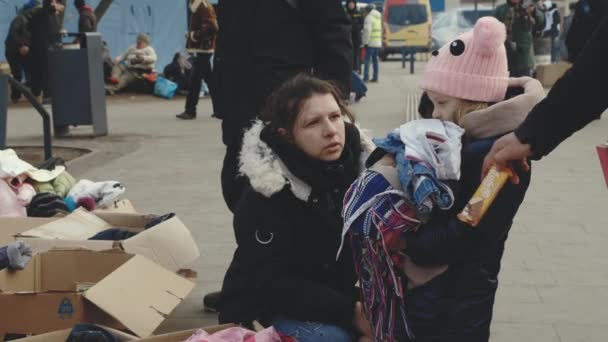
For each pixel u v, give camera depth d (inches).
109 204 205.2
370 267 97.4
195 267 206.2
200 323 168.4
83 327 123.4
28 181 210.1
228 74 162.1
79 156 390.0
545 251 219.1
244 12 159.5
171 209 271.6
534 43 722.8
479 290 96.4
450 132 93.6
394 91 754.8
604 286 191.2
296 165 113.8
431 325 96.2
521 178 92.1
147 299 134.7
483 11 1534.2
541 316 173.5
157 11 888.9
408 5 1419.8
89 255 149.9
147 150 406.3
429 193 90.3
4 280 143.3
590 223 248.4
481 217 89.3
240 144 161.6
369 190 95.3
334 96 117.0
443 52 98.3
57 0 671.1
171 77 772.0
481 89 96.2
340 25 156.4
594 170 336.5
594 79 84.0
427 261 94.3
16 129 504.7
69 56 455.5
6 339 140.6
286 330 116.3
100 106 462.9
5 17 729.6
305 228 116.3
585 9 469.1
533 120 86.4
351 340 116.2
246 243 116.5
